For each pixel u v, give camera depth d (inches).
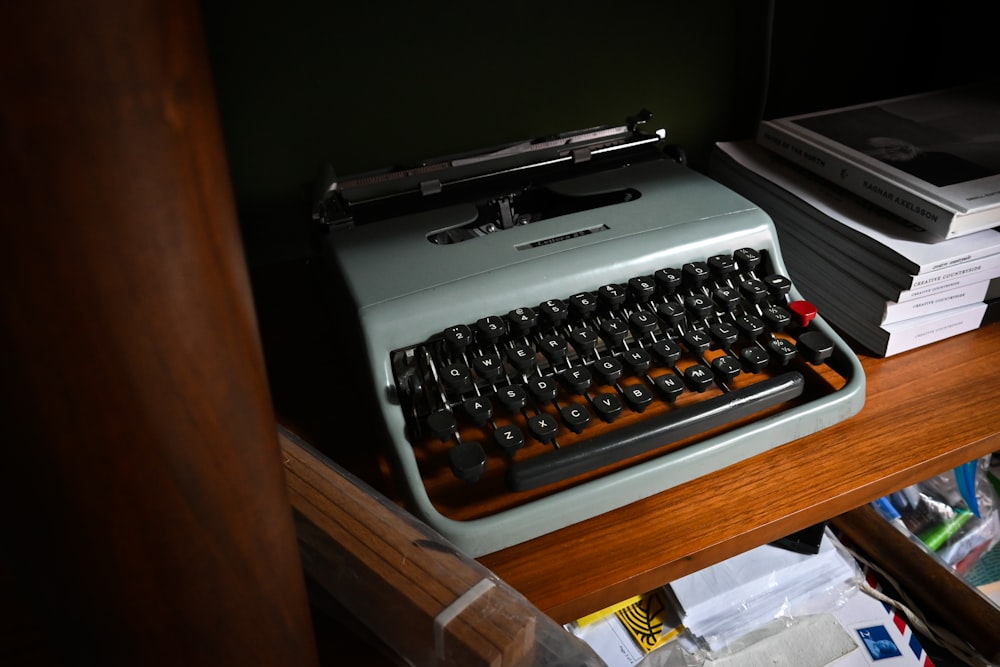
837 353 30.8
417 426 29.1
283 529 10.8
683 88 46.0
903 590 35.8
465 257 30.9
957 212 30.6
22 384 7.2
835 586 33.7
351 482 22.0
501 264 30.3
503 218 38.1
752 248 32.9
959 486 40.2
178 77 6.8
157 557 9.0
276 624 11.3
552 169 38.2
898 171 34.0
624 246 31.2
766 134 41.1
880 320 32.4
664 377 29.1
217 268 8.0
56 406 7.4
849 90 50.0
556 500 25.3
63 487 8.0
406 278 29.7
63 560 8.7
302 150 39.9
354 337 28.9
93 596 9.2
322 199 34.3
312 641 13.3
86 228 6.7
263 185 40.3
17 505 8.2
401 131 41.1
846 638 32.5
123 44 6.2
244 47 36.1
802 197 36.0
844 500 26.9
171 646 10.1
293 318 38.2
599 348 32.0
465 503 27.0
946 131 38.3
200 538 9.2
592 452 26.1
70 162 6.3
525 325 28.5
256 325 9.4
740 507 26.5
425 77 40.0
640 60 44.0
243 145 38.7
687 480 27.4
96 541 8.6
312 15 36.4
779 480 27.5
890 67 50.0
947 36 47.4
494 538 24.8
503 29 40.1
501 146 38.7
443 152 42.6
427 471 28.4
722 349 31.4
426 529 20.9
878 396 31.1
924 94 43.6
